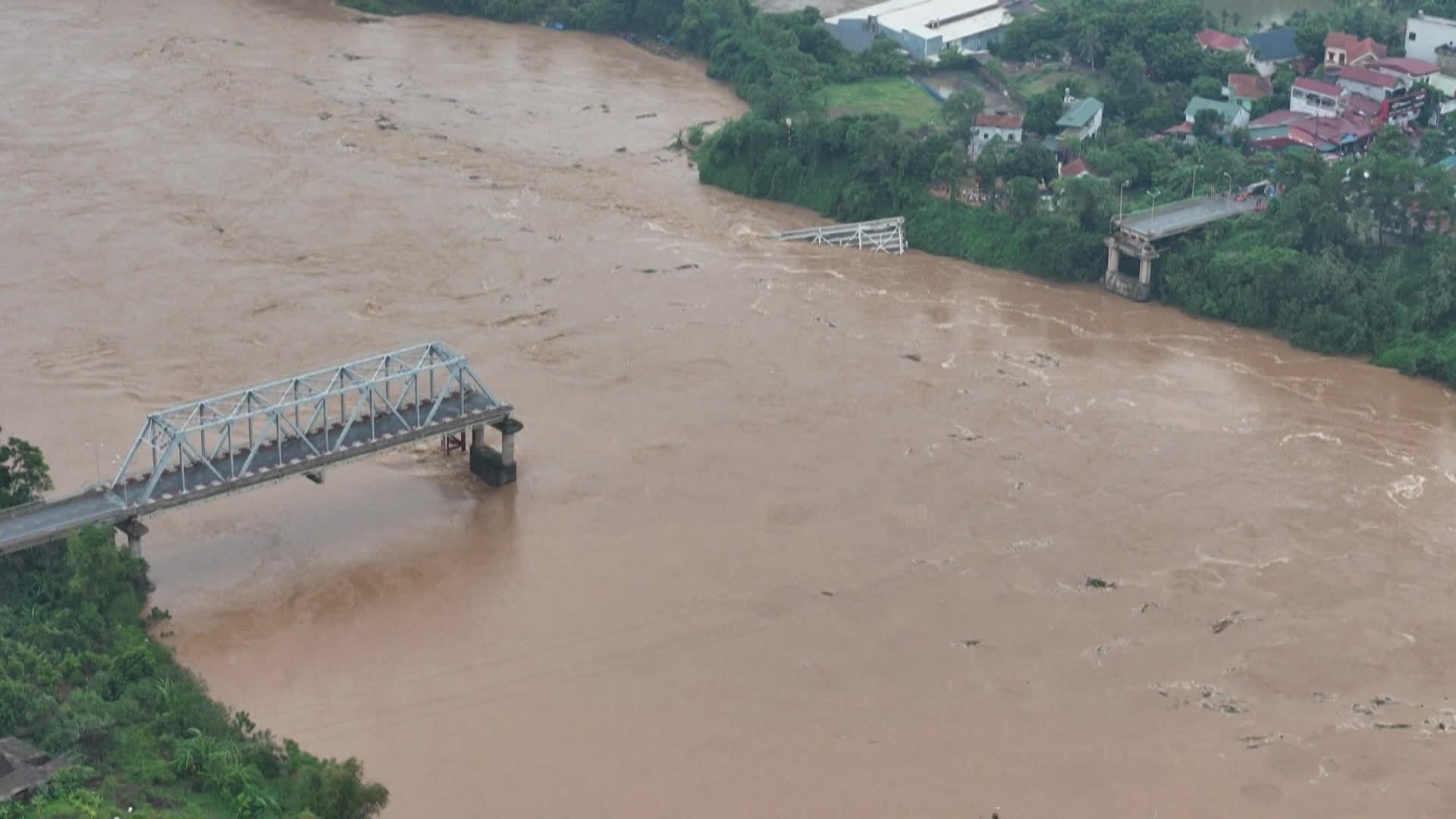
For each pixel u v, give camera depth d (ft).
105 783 332.39
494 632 407.85
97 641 386.52
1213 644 413.80
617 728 376.07
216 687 384.27
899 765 367.66
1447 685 401.49
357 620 410.72
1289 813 357.82
